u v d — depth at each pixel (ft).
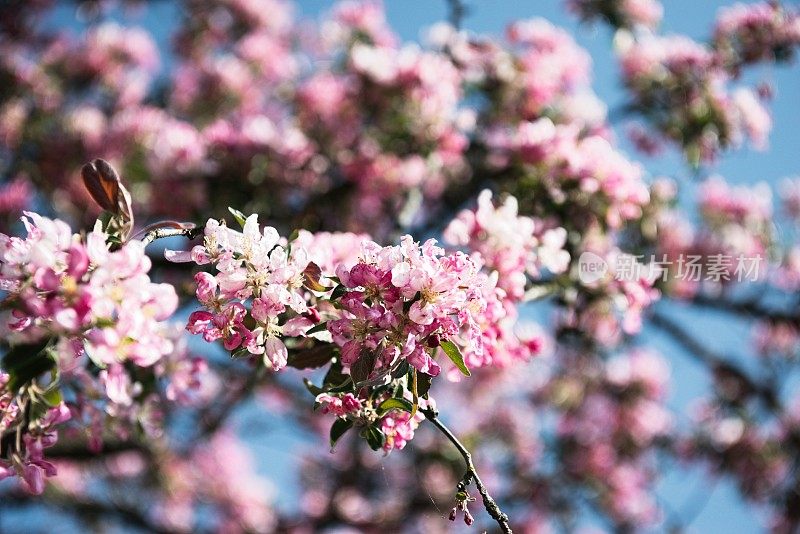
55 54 24.98
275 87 24.45
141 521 24.03
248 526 26.50
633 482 23.98
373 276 6.40
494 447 24.64
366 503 24.97
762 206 19.35
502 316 7.75
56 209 20.84
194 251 6.66
